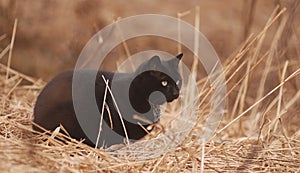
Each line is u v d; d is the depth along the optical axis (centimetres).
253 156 1675
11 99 2219
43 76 3025
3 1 3058
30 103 2183
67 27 3275
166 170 1529
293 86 2486
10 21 3039
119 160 1552
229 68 1850
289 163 1683
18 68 3042
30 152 1455
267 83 2545
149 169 1548
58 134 1611
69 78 1762
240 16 3719
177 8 3847
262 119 1894
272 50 2264
